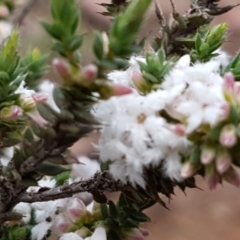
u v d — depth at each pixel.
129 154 0.14
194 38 0.18
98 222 0.16
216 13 0.18
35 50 0.19
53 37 0.13
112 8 0.18
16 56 0.15
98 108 0.14
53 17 0.13
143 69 0.15
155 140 0.14
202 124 0.14
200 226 0.54
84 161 0.19
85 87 0.13
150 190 0.15
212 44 0.17
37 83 0.19
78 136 0.14
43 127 0.14
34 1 0.24
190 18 0.18
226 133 0.13
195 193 0.56
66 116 0.13
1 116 0.15
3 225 0.17
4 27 0.23
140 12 0.13
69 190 0.15
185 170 0.14
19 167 0.14
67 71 0.13
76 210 0.17
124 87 0.13
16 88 0.15
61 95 0.13
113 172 0.14
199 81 0.14
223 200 0.56
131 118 0.14
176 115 0.14
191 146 0.14
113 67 0.13
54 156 0.14
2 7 0.22
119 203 0.16
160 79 0.14
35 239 0.17
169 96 0.14
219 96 0.14
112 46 0.13
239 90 0.14
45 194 0.15
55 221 0.17
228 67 0.16
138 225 0.17
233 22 0.58
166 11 0.54
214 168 0.14
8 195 0.15
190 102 0.14
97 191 0.15
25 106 0.15
